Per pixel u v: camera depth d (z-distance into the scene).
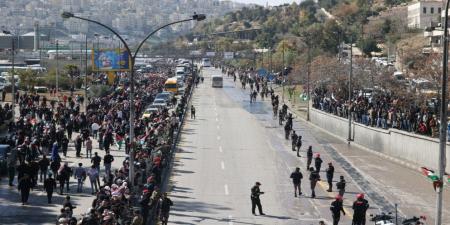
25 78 156.00
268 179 60.62
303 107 136.38
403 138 71.69
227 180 59.91
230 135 93.06
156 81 176.38
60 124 81.25
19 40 184.50
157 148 62.28
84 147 75.94
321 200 51.75
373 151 79.25
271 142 86.44
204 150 78.50
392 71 126.81
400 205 50.09
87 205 47.72
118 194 39.41
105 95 138.38
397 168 67.69
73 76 177.62
